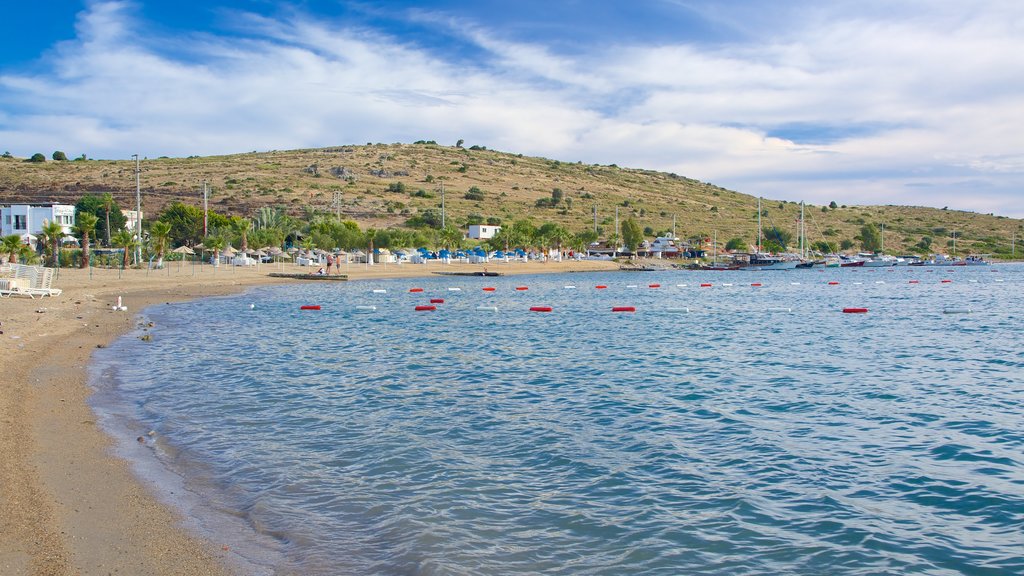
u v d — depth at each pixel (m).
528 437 15.54
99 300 45.78
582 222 183.00
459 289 73.25
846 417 17.77
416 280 89.56
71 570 8.58
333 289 69.12
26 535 9.46
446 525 10.48
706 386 21.77
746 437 15.78
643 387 21.58
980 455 14.49
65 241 102.44
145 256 89.56
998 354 28.59
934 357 27.88
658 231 182.75
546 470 13.25
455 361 26.39
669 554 9.74
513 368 24.95
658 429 16.41
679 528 10.64
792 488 12.46
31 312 34.34
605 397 20.00
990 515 11.27
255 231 113.62
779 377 23.42
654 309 50.91
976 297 62.25
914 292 70.06
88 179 160.38
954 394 20.66
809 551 9.92
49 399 17.50
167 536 9.78
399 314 45.59
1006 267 147.50
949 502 11.84
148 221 126.31
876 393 20.80
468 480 12.57
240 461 13.30
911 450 14.86
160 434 14.94
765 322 41.81
